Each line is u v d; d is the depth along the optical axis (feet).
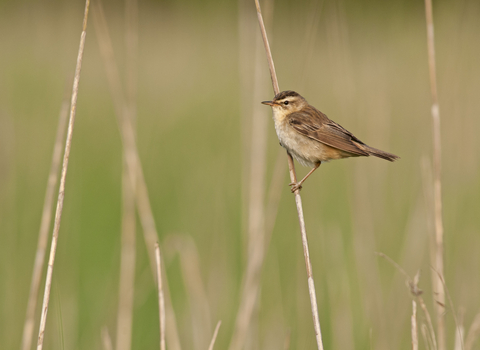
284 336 29.35
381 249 35.24
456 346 24.48
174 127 47.42
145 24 67.51
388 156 28.76
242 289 30.60
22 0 63.31
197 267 30.35
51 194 26.61
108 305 30.17
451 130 40.52
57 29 59.52
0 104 44.65
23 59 56.39
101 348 28.22
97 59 59.36
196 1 61.77
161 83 56.08
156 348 29.12
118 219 36.11
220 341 29.50
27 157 40.52
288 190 37.88
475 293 31.73
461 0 41.29
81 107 51.62
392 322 30.14
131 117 30.35
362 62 54.03
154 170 40.78
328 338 29.63
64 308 29.01
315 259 32.83
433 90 27.20
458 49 40.93
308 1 49.29
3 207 34.09
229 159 42.06
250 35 35.19
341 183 41.50
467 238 35.06
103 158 42.73
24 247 32.94
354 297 32.48
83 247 34.09
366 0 54.95
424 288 31.35
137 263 33.40
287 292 32.12
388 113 39.93
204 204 37.68
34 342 28.25
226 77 57.98
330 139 29.45
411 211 35.78
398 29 53.88
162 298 23.02
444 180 39.83
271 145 46.19
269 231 30.48
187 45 62.08
